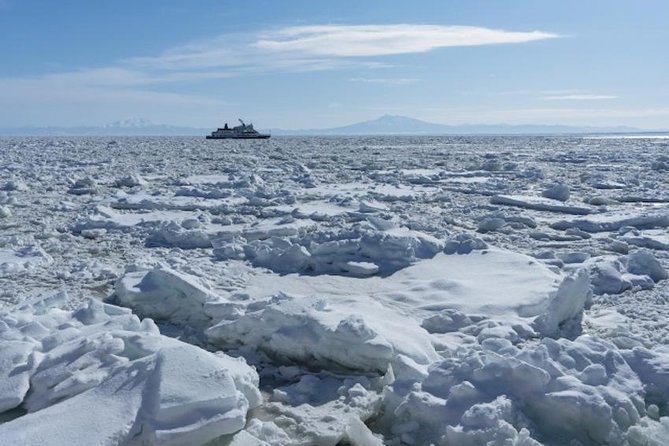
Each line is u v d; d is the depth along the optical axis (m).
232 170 29.28
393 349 5.93
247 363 6.35
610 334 7.13
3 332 5.92
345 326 5.98
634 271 10.01
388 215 15.58
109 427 4.24
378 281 9.36
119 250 11.83
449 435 4.56
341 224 14.12
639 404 5.01
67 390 4.84
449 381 5.20
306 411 5.30
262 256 10.66
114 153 45.16
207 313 7.44
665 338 6.87
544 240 13.37
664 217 15.21
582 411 4.69
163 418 4.32
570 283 7.49
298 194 20.06
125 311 6.86
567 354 5.52
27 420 4.37
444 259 10.16
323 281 9.40
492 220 14.45
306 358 6.25
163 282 8.04
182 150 49.97
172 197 19.27
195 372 4.66
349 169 31.92
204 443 4.35
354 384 5.70
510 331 7.01
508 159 40.28
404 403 5.06
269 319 6.55
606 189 22.97
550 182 25.39
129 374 4.73
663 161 35.47
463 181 25.53
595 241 13.20
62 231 13.83
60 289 8.92
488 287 8.69
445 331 7.33
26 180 23.97
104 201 18.20
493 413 4.57
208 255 11.29
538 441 4.59
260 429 4.82
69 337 5.82
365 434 4.69
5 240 11.99
